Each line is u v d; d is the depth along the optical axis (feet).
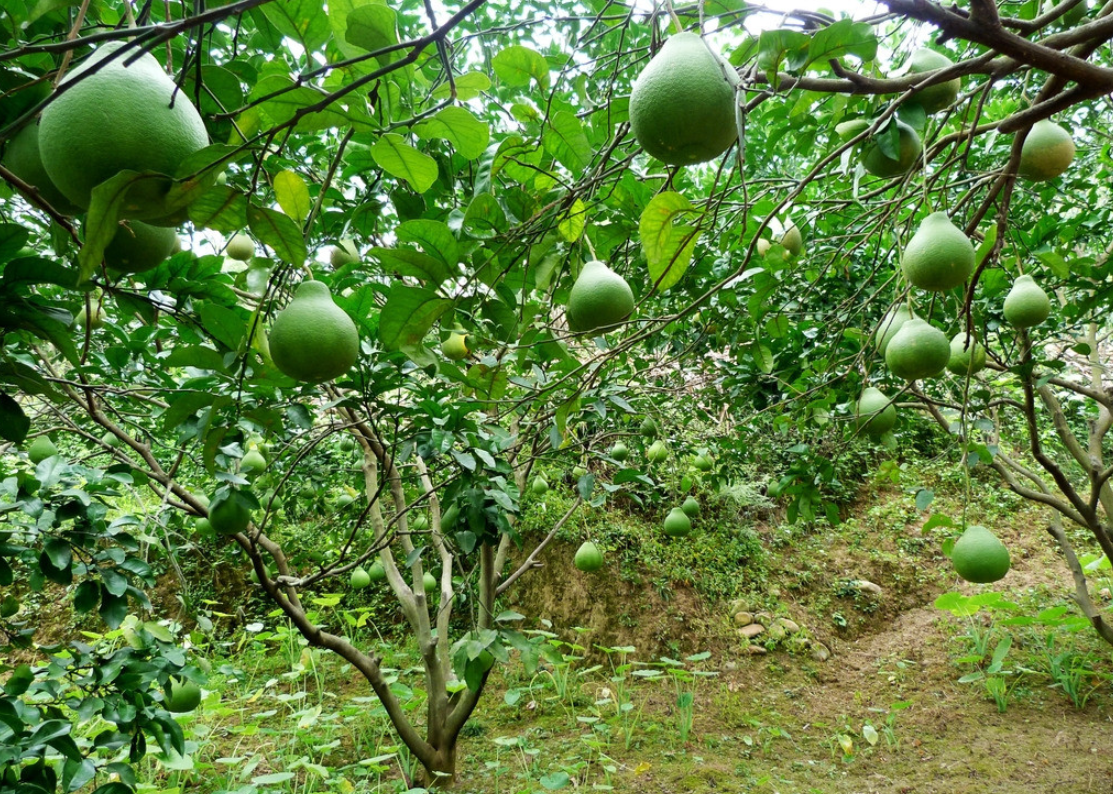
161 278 5.49
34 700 10.09
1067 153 5.15
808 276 10.26
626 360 11.71
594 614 18.58
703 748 13.46
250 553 9.41
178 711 8.21
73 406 10.12
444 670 12.45
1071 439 11.32
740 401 12.64
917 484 24.59
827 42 3.40
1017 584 19.67
